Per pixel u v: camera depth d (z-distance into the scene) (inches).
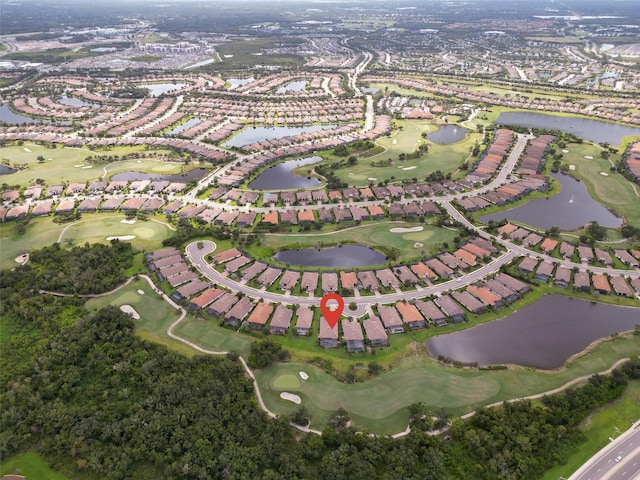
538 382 4810.5
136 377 4773.6
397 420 4426.7
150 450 4060.0
